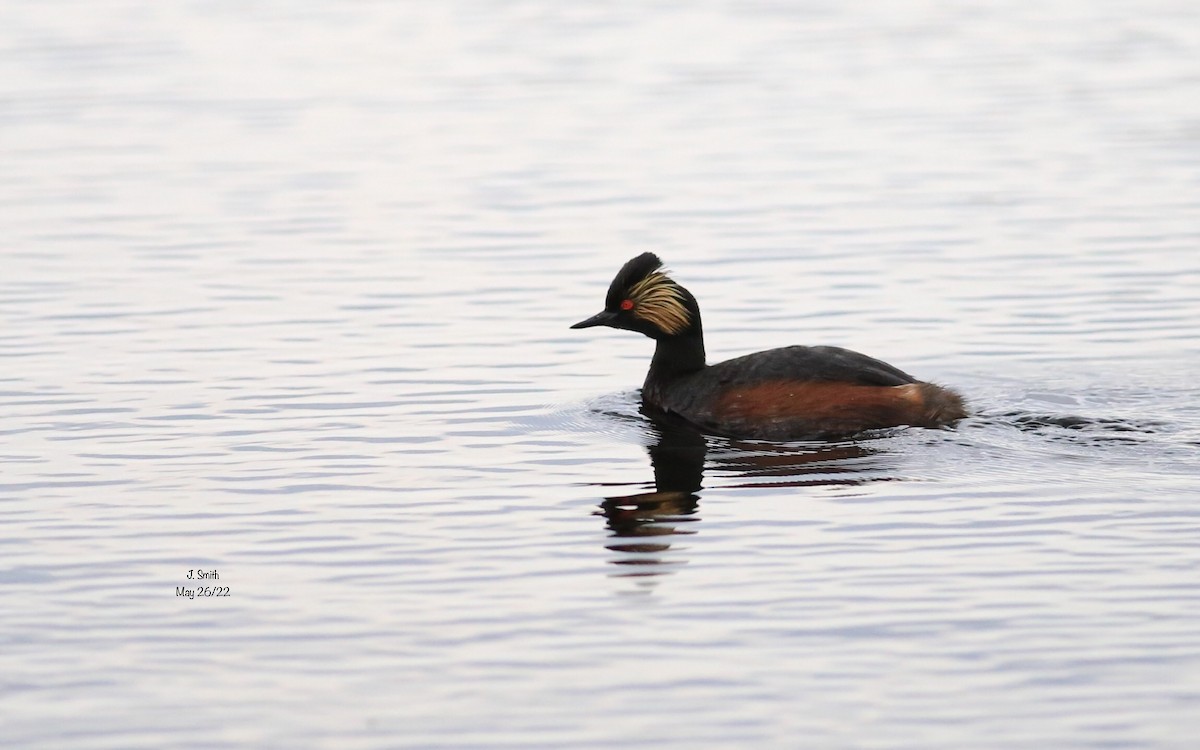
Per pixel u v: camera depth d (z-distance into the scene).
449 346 18.22
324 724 9.73
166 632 10.97
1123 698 9.83
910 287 20.14
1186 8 39.50
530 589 11.53
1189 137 27.48
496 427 15.50
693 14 39.66
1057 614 10.92
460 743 9.50
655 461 14.41
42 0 41.44
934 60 34.28
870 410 15.10
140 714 9.91
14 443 14.96
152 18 39.19
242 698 10.07
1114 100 30.42
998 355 17.44
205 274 21.06
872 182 25.33
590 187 25.39
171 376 17.06
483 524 12.84
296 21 39.12
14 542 12.54
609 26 38.25
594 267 21.33
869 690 9.98
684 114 29.98
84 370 17.25
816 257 21.55
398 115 30.14
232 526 12.86
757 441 15.08
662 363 16.48
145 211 24.14
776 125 29.14
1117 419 15.16
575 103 30.94
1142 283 19.97
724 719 9.69
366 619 11.10
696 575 11.71
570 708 9.86
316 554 12.26
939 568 11.72
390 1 41.62
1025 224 22.83
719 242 22.34
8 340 18.31
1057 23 38.09
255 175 26.20
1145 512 12.70
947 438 14.77
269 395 16.44
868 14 39.44
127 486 13.80
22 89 31.89
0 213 24.02
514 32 37.78
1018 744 9.35
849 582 11.52
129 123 29.52
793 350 15.80
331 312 19.47
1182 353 17.27
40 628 11.05
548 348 18.22
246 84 32.59
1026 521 12.59
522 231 23.06
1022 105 30.23
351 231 23.14
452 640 10.76
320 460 14.49
